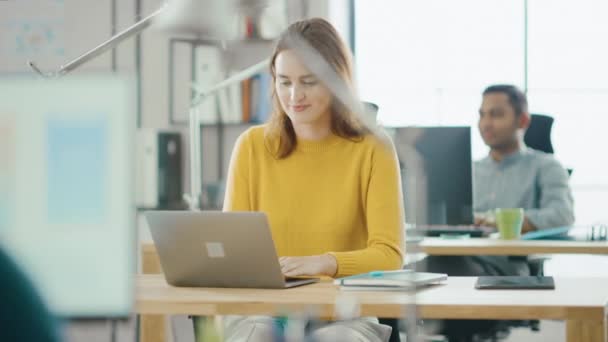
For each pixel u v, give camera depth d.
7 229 0.52
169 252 1.79
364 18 5.75
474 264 3.16
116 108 0.53
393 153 2.12
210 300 1.59
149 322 1.96
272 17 3.01
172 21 2.38
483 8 5.72
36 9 5.09
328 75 1.97
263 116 5.05
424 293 1.67
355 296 1.62
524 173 3.67
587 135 5.79
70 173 0.53
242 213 1.69
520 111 3.68
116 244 0.52
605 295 1.62
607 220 5.66
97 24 5.10
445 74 5.74
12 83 0.53
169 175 4.94
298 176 2.15
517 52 5.73
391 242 2.05
